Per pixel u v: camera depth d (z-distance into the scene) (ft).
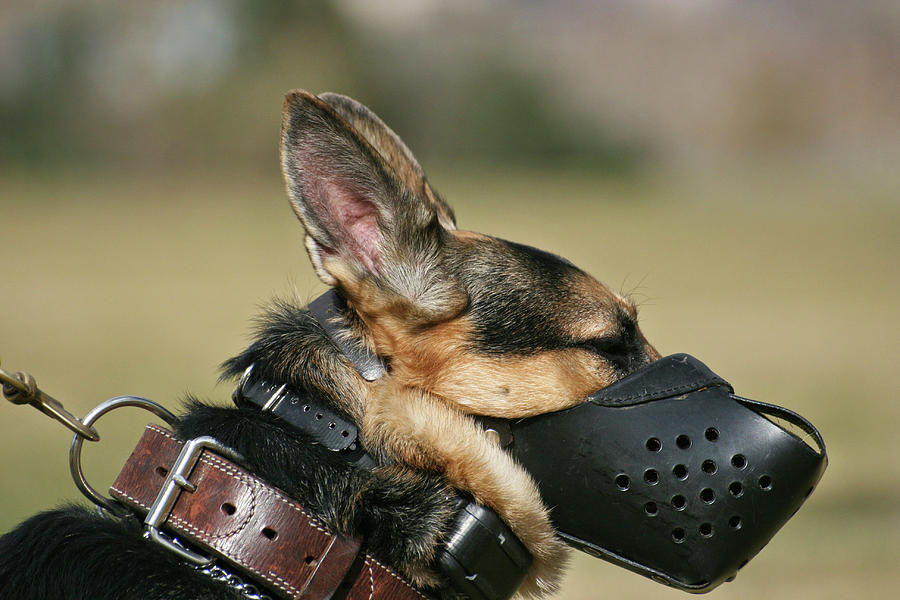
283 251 102.06
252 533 9.83
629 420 11.20
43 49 197.88
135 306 69.10
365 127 14.47
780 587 21.89
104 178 181.37
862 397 43.24
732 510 10.94
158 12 200.44
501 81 221.46
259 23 202.18
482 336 11.74
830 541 25.26
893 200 171.32
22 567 10.14
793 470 11.04
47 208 143.54
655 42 286.66
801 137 258.57
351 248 11.73
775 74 261.24
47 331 58.39
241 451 10.39
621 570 24.49
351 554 10.12
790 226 136.46
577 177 209.05
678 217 143.13
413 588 10.44
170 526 9.88
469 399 11.57
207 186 176.65
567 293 12.26
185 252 101.55
